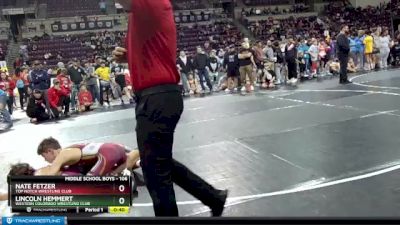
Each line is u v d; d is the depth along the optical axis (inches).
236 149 255.0
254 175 201.8
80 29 1334.9
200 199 136.6
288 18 1475.1
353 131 276.8
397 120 300.2
